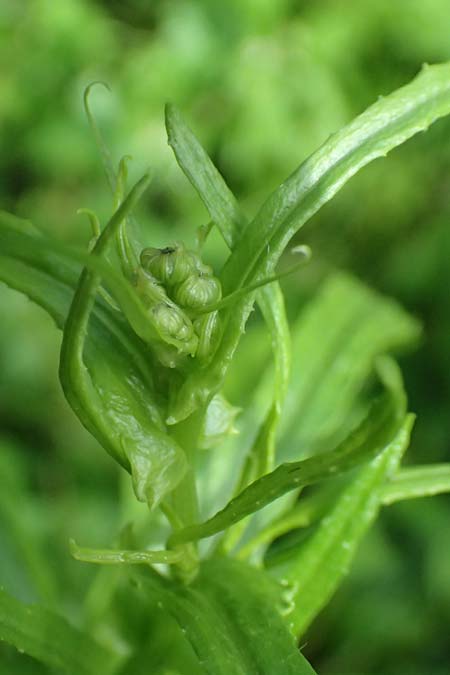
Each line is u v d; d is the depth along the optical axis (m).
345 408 0.26
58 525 0.40
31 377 0.46
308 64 0.52
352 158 0.20
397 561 0.40
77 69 0.52
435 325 0.46
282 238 0.19
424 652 0.39
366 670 0.39
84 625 0.23
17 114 0.52
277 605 0.20
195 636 0.20
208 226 0.20
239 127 0.51
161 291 0.19
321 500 0.22
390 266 0.49
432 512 0.41
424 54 0.52
